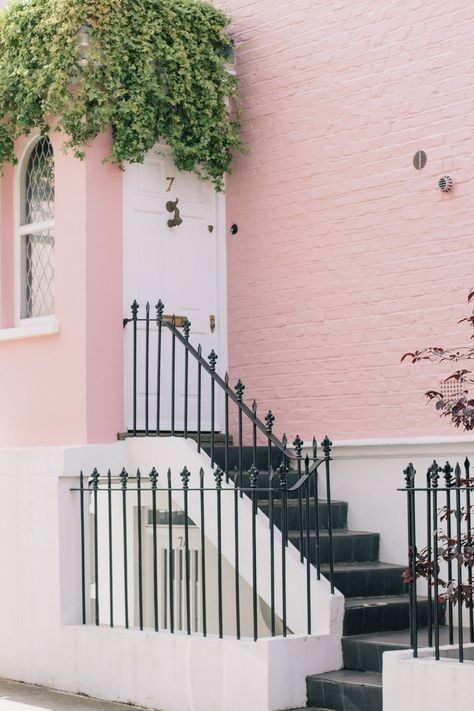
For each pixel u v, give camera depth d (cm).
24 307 1046
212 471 880
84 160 962
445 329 894
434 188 906
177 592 1074
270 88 1038
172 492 907
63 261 974
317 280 994
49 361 977
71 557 912
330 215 985
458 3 897
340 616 798
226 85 1038
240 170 1062
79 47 948
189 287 1041
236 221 1064
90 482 895
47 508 920
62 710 814
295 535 901
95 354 952
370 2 959
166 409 1012
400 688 674
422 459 905
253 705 753
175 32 1000
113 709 820
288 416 1012
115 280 974
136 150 972
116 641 848
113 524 1163
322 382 985
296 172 1015
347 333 967
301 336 1005
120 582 1148
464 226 886
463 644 721
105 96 952
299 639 769
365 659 780
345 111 977
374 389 944
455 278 890
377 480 940
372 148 955
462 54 892
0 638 955
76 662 881
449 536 723
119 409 963
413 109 925
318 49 1000
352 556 915
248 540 848
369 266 952
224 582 1009
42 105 962
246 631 979
